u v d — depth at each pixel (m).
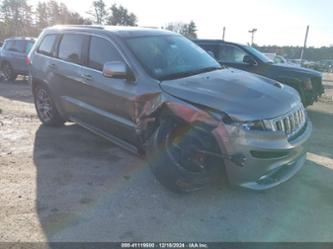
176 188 3.68
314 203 3.76
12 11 48.62
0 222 3.25
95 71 4.79
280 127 3.53
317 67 40.16
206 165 3.61
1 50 14.34
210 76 4.17
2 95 10.23
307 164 4.89
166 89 3.85
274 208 3.64
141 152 4.39
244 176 3.45
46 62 5.89
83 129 6.20
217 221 3.38
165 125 3.73
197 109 3.52
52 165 4.57
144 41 4.60
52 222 3.27
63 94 5.57
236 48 9.13
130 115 4.26
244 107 3.44
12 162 4.64
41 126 6.41
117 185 4.04
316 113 9.49
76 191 3.88
